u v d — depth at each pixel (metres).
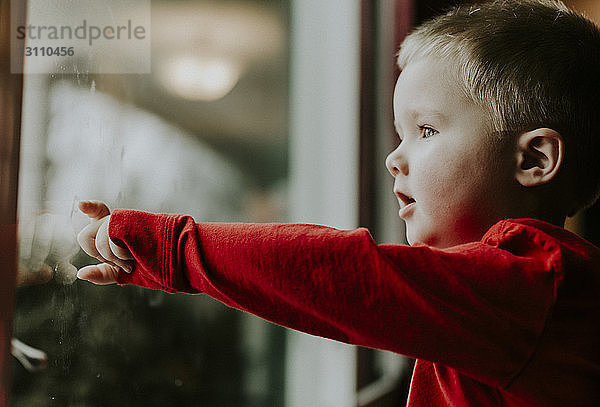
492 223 0.63
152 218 0.56
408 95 0.67
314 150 1.66
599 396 0.57
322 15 1.68
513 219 0.61
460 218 0.64
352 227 1.66
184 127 1.32
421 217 0.65
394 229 1.69
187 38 1.38
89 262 0.78
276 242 0.54
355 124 1.67
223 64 1.47
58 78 0.73
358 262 0.53
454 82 0.64
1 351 0.62
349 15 1.67
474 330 0.54
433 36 0.67
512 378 0.56
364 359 1.63
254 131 1.57
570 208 0.67
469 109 0.63
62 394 0.77
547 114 0.63
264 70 1.59
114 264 0.58
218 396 1.39
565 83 0.64
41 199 0.72
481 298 0.54
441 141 0.64
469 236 0.64
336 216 1.67
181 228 0.56
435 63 0.65
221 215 1.49
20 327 0.70
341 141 1.68
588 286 0.57
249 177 1.56
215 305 1.38
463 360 0.55
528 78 0.63
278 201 1.61
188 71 1.35
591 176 0.67
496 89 0.63
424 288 0.53
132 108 0.98
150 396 1.10
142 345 1.05
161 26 1.27
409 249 0.55
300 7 1.65
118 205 0.90
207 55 1.43
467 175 0.63
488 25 0.66
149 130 1.14
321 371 1.60
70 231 0.75
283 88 1.62
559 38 0.66
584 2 1.69
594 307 0.57
